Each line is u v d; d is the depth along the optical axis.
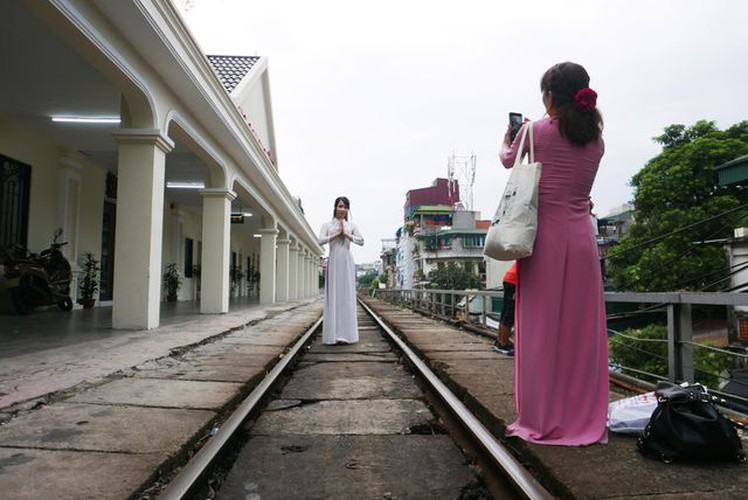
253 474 2.32
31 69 7.00
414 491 2.14
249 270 29.77
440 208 49.62
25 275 8.70
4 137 8.77
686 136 17.08
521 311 2.52
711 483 1.93
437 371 4.72
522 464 2.32
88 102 8.20
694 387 2.29
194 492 2.04
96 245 11.85
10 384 3.57
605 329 2.50
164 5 5.96
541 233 2.45
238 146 10.44
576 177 2.45
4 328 7.11
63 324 7.68
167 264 16.50
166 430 2.65
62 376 3.91
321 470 2.37
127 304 6.97
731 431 2.14
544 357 2.41
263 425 3.12
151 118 6.98
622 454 2.23
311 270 38.69
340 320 7.14
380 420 3.23
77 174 10.88
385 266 77.00
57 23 5.05
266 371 4.69
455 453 2.62
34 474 2.03
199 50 7.23
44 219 9.90
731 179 10.81
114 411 3.02
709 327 10.89
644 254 13.95
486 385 3.78
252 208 17.27
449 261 42.28
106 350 5.21
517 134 2.60
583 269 2.44
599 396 2.42
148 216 6.95
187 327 7.88
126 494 1.85
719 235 13.32
